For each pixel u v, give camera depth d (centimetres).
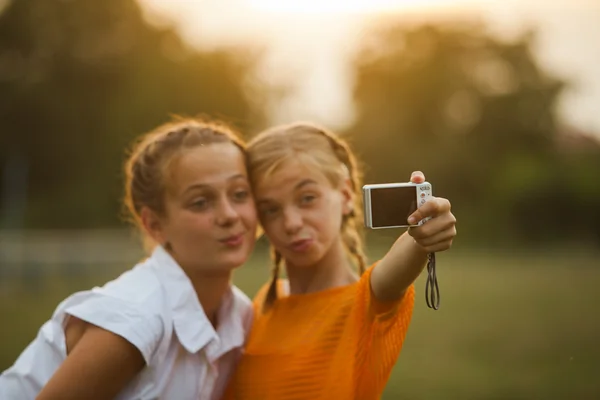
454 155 4016
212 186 227
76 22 2969
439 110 4312
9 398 224
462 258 2416
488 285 1454
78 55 2970
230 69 3181
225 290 243
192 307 225
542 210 3391
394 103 4316
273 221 236
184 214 229
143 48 3044
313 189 233
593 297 1238
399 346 225
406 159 4075
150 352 213
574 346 775
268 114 3469
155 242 248
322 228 233
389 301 216
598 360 699
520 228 3434
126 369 213
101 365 209
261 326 250
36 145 3020
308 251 233
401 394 561
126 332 210
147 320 214
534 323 941
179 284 226
